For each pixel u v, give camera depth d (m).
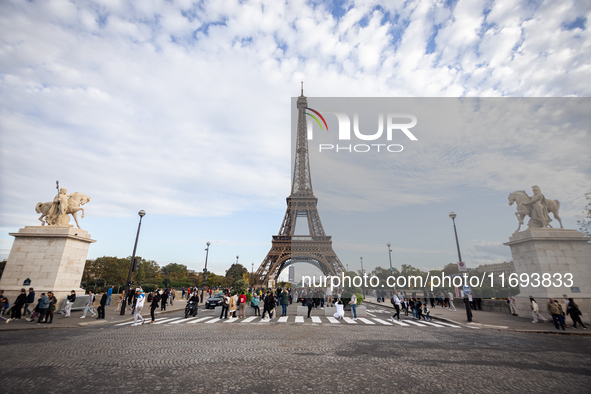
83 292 29.47
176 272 196.75
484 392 8.58
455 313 33.12
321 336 18.05
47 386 8.52
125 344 14.79
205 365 11.04
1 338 16.03
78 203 29.75
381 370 10.66
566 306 24.05
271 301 28.11
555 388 8.91
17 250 27.00
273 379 9.55
